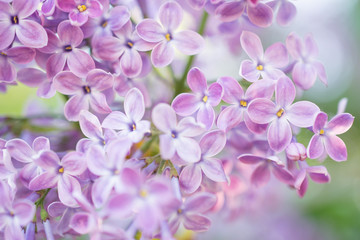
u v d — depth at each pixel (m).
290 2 0.21
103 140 0.19
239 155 0.21
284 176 0.21
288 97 0.19
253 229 0.34
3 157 0.19
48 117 0.23
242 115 0.19
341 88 0.35
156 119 0.18
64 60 0.20
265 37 0.30
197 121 0.19
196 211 0.19
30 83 0.20
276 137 0.19
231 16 0.20
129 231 0.18
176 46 0.20
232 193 0.25
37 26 0.19
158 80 0.23
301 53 0.21
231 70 0.27
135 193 0.17
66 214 0.20
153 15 0.22
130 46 0.20
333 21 0.37
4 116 0.23
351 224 0.35
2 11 0.19
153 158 0.19
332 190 0.36
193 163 0.19
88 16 0.19
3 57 0.20
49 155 0.19
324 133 0.20
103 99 0.20
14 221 0.19
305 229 0.35
